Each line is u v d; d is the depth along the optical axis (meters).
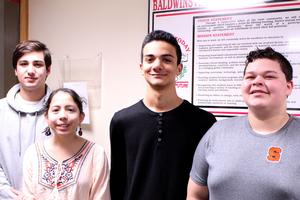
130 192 1.11
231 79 1.39
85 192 1.13
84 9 1.73
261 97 0.83
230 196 0.83
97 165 1.17
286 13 1.28
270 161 0.79
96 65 1.70
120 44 1.64
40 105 1.33
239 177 0.82
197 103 1.46
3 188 1.23
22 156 1.28
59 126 1.14
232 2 1.38
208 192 0.99
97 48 1.70
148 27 1.54
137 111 1.15
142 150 1.10
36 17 1.87
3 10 1.84
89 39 1.72
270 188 0.77
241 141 0.87
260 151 0.82
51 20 1.82
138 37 1.59
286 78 0.86
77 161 1.15
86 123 1.71
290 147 0.79
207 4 1.42
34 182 1.13
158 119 1.11
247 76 0.87
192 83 1.47
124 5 1.62
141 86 1.59
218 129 0.95
